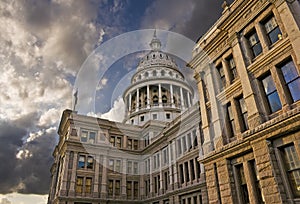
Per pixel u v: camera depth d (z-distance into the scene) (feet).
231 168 46.91
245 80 46.32
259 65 44.73
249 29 48.91
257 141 40.19
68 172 107.86
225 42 55.21
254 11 47.85
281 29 41.45
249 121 43.14
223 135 50.83
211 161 51.39
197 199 76.95
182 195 84.07
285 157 36.91
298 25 38.14
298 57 36.73
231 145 46.21
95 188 108.99
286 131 35.78
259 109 42.32
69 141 110.22
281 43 40.78
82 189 107.86
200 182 74.84
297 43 37.27
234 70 52.49
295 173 34.99
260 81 44.93
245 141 42.83
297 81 38.24
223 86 54.95
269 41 44.75
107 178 112.06
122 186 112.47
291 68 39.63
